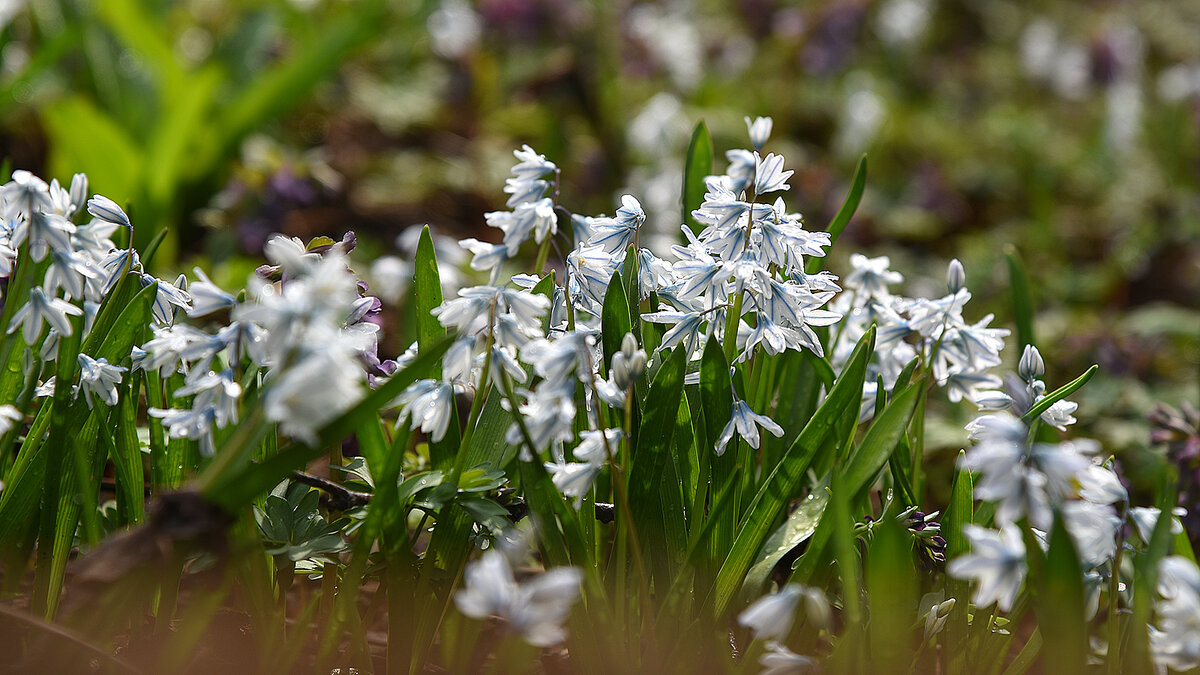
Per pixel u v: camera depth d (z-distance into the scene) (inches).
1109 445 91.1
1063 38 271.7
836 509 69.5
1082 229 179.3
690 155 75.0
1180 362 125.9
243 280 101.1
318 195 128.0
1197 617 69.2
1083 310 145.8
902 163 199.8
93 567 68.4
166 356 70.1
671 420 71.2
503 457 71.8
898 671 69.6
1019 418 71.5
